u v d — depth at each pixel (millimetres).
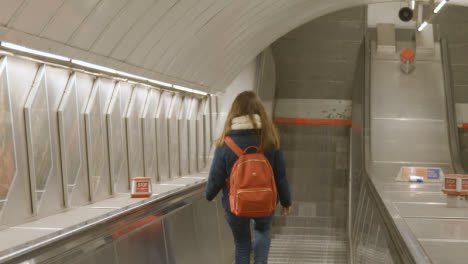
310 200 12141
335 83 16438
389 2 16641
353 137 13023
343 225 11047
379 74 13422
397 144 11703
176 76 8445
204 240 5922
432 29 14242
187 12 6613
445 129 12125
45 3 3955
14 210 4832
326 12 15164
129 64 6398
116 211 3525
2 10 3584
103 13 4859
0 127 4664
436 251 3816
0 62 4617
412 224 4949
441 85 13109
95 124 6680
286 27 13258
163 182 9375
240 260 3820
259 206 3465
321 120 15383
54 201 5578
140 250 3869
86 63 5492
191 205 5668
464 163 13266
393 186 8805
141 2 5312
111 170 7137
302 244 9781
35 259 2395
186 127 10781
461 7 15648
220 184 3764
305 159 13820
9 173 4773
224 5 7535
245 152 3574
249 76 13492
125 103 7789
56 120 5711
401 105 12648
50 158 5547
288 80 16578
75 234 2807
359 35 16844
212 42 8703
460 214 5660
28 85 5125
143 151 8500
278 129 15094
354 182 11391
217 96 11844
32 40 4195
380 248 4879
